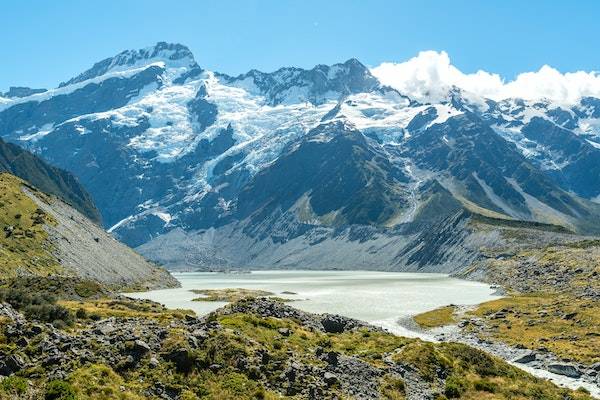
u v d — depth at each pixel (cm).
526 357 8581
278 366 5153
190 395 4406
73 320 6388
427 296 19800
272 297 19750
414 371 6138
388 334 8194
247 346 5297
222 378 4734
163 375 4553
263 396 4597
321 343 6700
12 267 16462
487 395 5744
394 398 5269
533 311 13288
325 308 15862
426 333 11325
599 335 10100
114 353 4691
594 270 18850
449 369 6372
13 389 3941
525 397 5803
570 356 8538
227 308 8431
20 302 7206
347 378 5400
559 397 5972
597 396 6506
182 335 5125
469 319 12838
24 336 4738
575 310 12638
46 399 3925
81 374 4234
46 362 4369
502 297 18500
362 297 19638
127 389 4262
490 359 6906
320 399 4812
